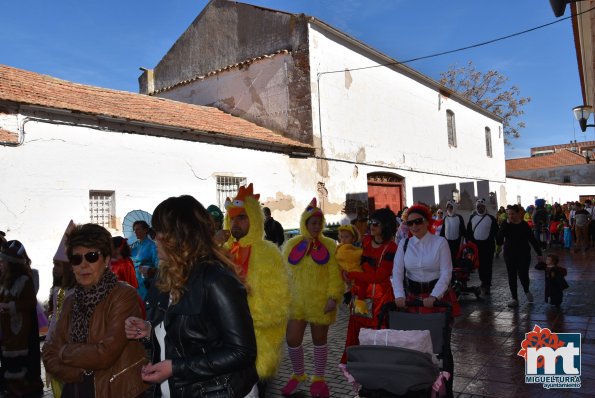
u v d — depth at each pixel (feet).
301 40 47.16
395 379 9.73
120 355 9.09
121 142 31.40
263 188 41.45
